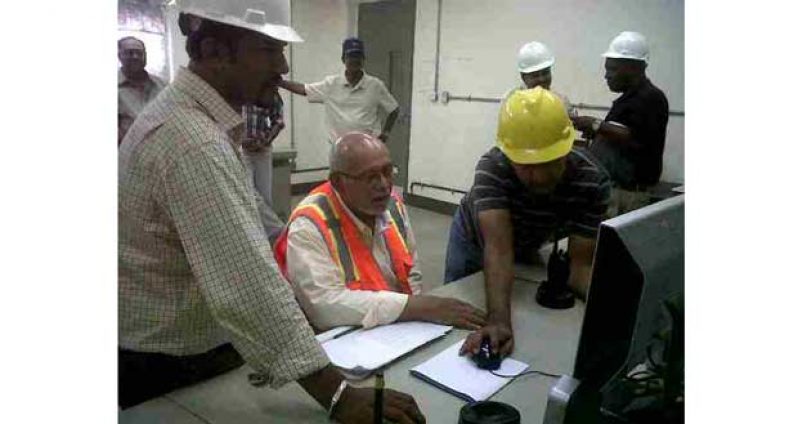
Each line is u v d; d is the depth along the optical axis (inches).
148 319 38.6
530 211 62.9
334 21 222.5
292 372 35.1
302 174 227.8
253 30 36.1
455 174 199.9
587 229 61.2
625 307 28.8
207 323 40.6
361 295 53.8
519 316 56.9
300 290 55.1
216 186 33.4
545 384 43.8
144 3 144.1
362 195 56.5
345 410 36.3
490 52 182.4
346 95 162.7
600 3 155.3
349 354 46.4
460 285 65.4
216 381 42.3
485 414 35.8
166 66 147.9
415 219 197.5
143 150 34.9
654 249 28.6
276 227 70.2
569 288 61.2
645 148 109.4
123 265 37.5
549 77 128.0
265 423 37.6
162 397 40.1
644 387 33.9
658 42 145.1
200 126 34.1
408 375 44.6
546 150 55.5
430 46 198.1
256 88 38.7
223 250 33.6
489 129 187.0
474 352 47.2
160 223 36.3
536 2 168.9
